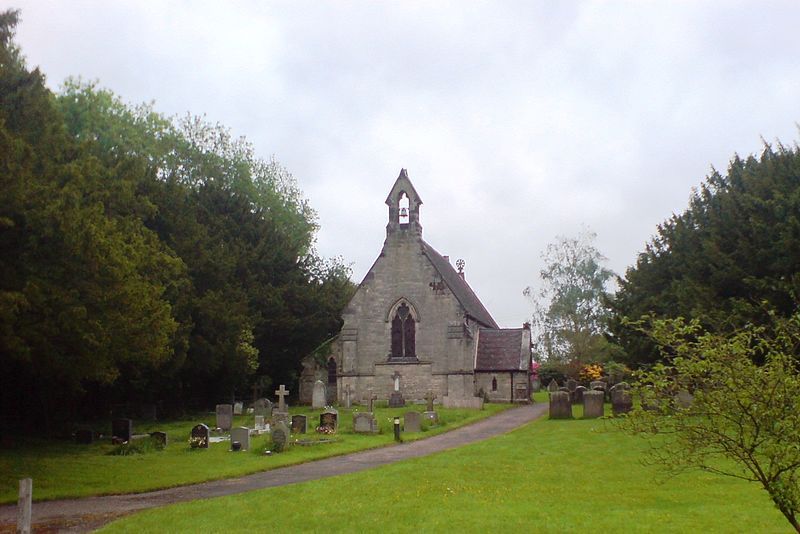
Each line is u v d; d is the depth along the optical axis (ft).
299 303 173.47
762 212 102.83
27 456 80.28
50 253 64.44
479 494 53.57
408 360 166.09
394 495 53.47
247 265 167.32
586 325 253.44
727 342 33.53
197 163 204.85
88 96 173.99
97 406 128.88
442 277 167.02
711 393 32.50
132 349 82.99
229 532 42.96
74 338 65.00
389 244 170.71
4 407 107.45
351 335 169.17
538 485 57.31
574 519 44.21
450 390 163.22
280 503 51.42
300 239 229.25
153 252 104.78
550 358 250.78
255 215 181.68
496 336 177.58
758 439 35.24
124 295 71.10
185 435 102.27
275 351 171.12
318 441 90.43
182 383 140.77
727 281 101.40
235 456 79.61
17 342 60.13
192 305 130.21
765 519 43.19
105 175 107.14
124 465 73.15
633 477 60.34
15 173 61.93
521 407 155.94
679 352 34.47
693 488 54.34
